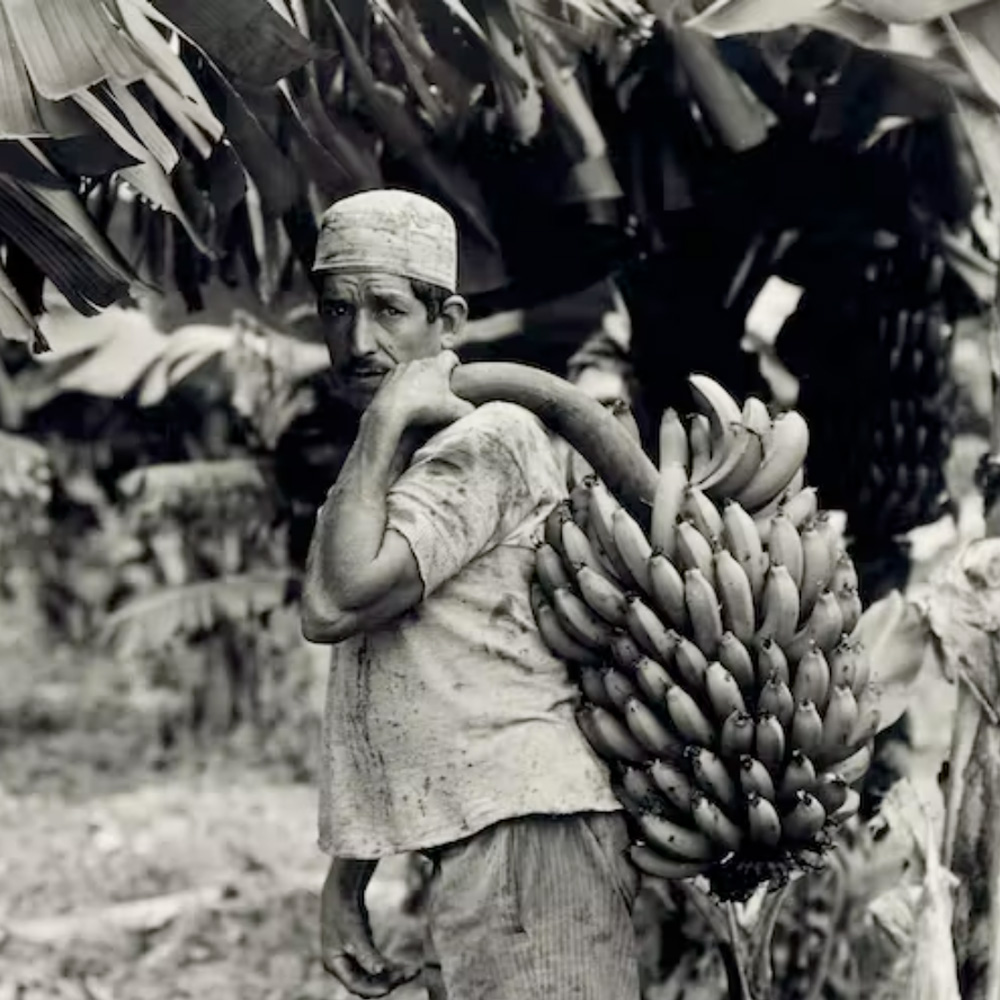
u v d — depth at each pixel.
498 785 4.98
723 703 5.00
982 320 9.66
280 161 7.71
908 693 7.96
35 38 5.61
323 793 5.23
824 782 5.10
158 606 16.05
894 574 9.62
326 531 4.96
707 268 9.56
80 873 15.24
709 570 5.12
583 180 8.88
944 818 7.98
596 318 9.68
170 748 18.98
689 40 8.64
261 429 10.69
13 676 20.83
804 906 8.70
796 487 5.50
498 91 8.40
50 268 6.48
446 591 5.09
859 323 9.72
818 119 8.88
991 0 7.81
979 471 9.07
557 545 5.16
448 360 5.23
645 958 8.95
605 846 5.09
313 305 10.34
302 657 18.00
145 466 16.16
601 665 5.14
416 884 10.48
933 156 9.27
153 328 10.88
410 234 5.20
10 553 20.50
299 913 13.37
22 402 15.91
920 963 7.49
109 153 6.14
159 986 11.95
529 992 4.99
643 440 9.75
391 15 8.12
